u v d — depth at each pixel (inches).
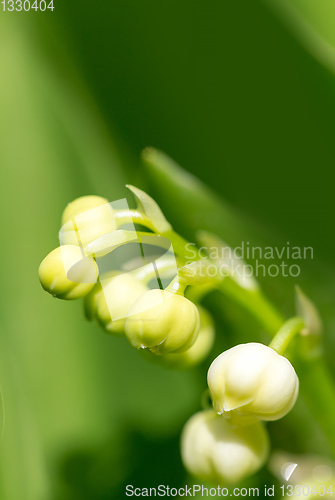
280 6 4.4
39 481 4.6
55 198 4.9
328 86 4.5
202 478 4.1
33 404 4.7
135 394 4.8
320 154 4.8
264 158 4.9
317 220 4.9
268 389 3.8
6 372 4.7
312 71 4.5
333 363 4.7
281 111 4.7
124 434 4.8
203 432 4.1
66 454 4.7
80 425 4.8
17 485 4.6
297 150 4.8
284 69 4.6
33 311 4.8
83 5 4.9
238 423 3.9
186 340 3.8
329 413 4.2
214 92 4.8
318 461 4.6
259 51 4.6
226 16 4.6
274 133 4.8
